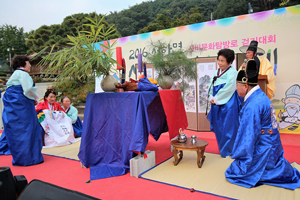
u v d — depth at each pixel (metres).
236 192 2.42
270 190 2.43
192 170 3.12
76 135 5.60
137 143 2.88
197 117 5.78
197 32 6.15
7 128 3.61
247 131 2.51
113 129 3.30
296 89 5.21
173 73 4.09
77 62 3.20
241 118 2.63
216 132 3.74
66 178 3.00
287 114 5.31
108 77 3.44
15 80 3.60
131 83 3.39
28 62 3.83
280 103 5.36
